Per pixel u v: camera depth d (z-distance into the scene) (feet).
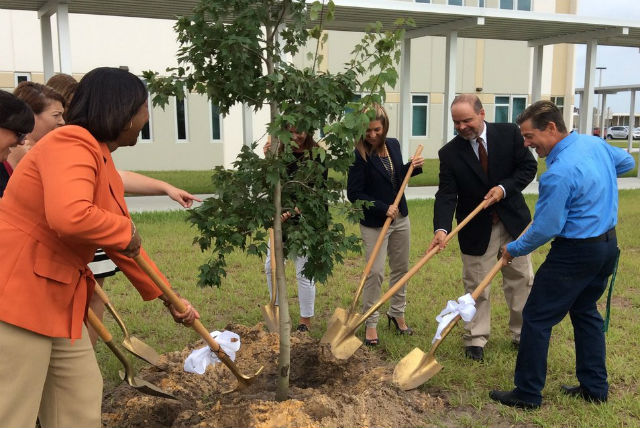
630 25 45.16
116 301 17.01
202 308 16.65
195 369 9.42
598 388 10.80
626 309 16.49
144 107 7.50
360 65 9.26
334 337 12.30
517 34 48.11
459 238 13.56
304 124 8.77
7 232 6.62
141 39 55.47
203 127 60.80
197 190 42.78
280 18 9.20
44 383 7.32
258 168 9.30
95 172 6.77
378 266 13.91
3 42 51.03
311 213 10.23
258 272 20.58
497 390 11.41
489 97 78.89
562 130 10.32
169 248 23.82
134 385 9.72
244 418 9.14
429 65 76.59
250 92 9.29
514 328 13.70
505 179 12.86
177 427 9.43
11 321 6.51
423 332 14.79
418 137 77.61
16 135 7.32
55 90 9.68
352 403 10.08
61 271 6.81
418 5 37.58
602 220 10.19
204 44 8.84
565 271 10.27
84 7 33.24
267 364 12.28
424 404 10.64
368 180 14.02
